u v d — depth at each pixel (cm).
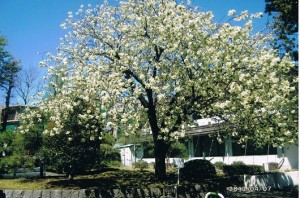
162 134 1529
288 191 1734
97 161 1756
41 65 1573
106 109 1308
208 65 1296
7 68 4322
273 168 2420
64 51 1638
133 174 2017
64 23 1677
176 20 1341
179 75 1384
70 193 1445
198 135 2997
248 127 1456
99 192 1452
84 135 1616
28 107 1612
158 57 1488
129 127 1337
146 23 1473
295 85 1393
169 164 2706
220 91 1320
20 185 1727
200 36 1280
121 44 1489
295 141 1381
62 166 1709
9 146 2020
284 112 1347
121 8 1596
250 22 1343
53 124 1691
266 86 1201
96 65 1500
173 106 1485
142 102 1533
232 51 1237
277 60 1162
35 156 1852
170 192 1504
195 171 1911
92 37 1648
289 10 1694
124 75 1442
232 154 2834
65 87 1446
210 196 1227
